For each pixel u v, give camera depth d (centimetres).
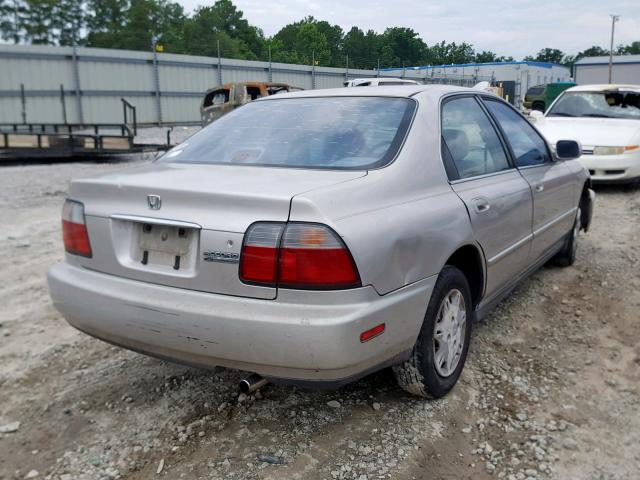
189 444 274
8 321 420
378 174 271
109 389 324
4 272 532
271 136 322
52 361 359
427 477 251
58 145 1446
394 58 11262
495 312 434
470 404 307
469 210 309
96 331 279
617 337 390
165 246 257
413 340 272
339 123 318
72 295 279
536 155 439
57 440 279
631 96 1022
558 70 5184
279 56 7200
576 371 343
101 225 272
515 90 4375
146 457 266
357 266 233
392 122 308
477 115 373
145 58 2811
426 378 289
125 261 267
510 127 413
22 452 271
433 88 348
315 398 313
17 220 756
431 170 298
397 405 305
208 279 242
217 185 252
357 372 245
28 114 2456
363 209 248
